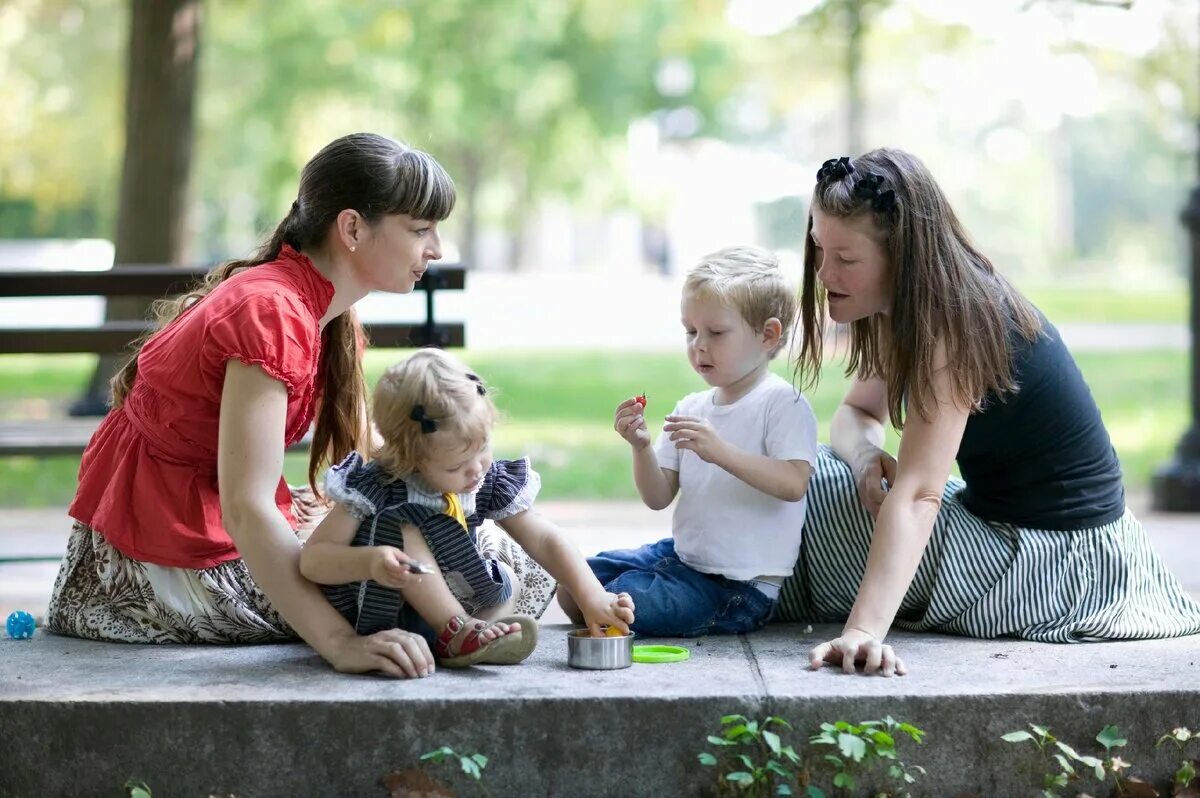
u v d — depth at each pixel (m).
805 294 4.99
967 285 4.56
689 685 4.07
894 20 23.28
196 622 4.70
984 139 70.56
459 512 4.42
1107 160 74.81
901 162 4.67
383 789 3.94
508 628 4.28
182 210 14.17
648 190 44.75
